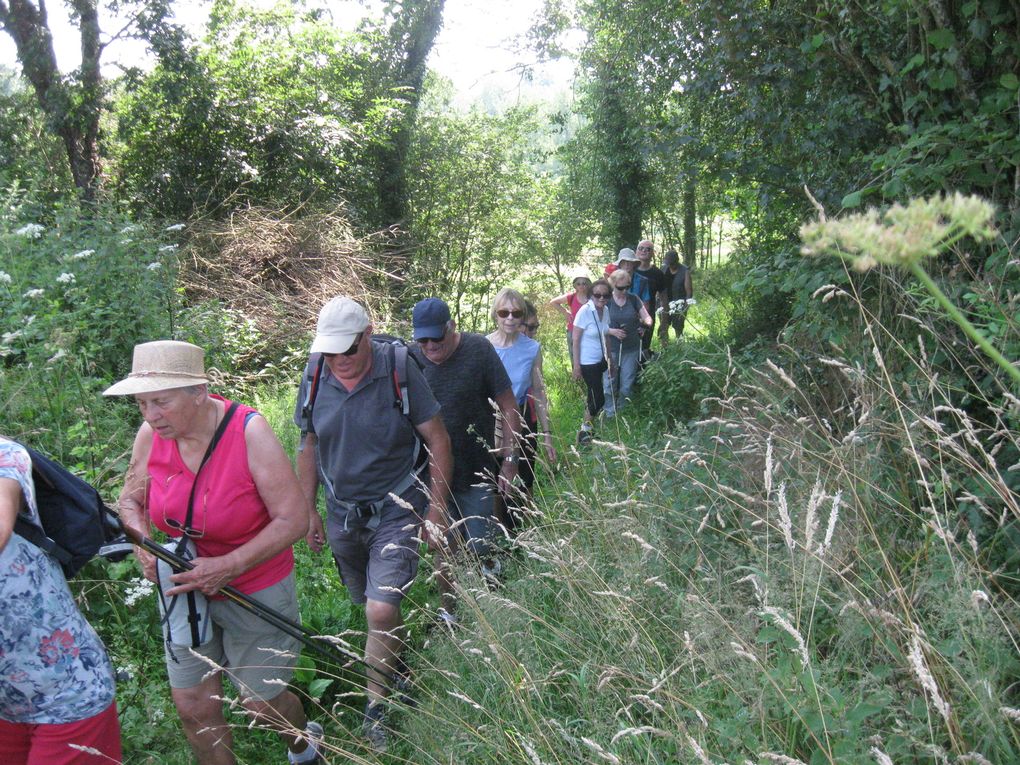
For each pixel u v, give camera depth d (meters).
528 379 6.10
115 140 18.20
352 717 4.23
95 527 3.02
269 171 17.00
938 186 4.79
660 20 9.46
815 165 7.12
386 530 4.27
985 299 3.51
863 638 2.78
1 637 2.77
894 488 3.50
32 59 16.44
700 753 2.26
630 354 9.15
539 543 4.20
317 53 18.81
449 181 20.05
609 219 20.58
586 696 3.17
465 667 3.90
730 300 11.78
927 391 3.75
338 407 4.23
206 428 3.47
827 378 5.17
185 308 10.73
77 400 5.67
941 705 2.04
